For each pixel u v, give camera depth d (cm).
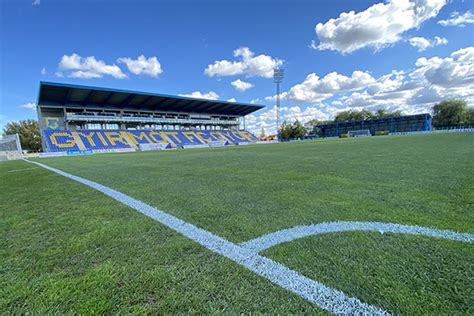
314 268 163
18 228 263
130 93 3622
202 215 282
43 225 270
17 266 180
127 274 164
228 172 619
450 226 220
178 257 186
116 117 4044
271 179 488
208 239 216
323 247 191
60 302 139
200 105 4859
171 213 294
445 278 144
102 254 195
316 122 9119
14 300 142
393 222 234
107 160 1372
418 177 438
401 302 126
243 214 279
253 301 134
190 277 158
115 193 423
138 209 318
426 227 219
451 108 5850
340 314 122
